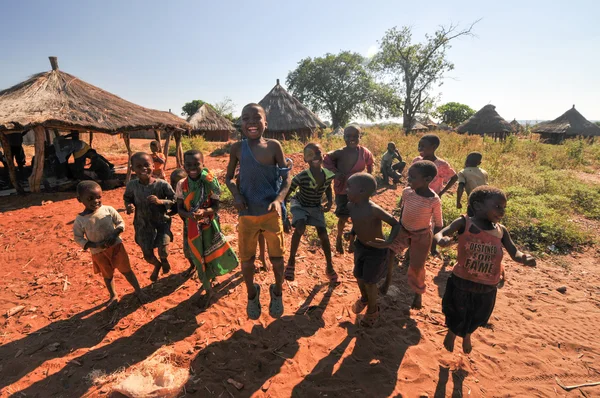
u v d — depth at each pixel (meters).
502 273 3.10
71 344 3.36
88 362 3.12
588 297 4.40
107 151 22.28
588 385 2.98
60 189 10.41
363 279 3.39
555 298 4.37
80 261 5.19
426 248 3.69
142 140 35.53
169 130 13.85
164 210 4.16
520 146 18.22
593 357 3.32
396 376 3.02
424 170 3.50
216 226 3.84
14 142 11.06
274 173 3.23
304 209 4.20
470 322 2.99
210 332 3.55
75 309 3.96
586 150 18.91
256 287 3.49
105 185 11.20
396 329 3.67
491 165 12.06
